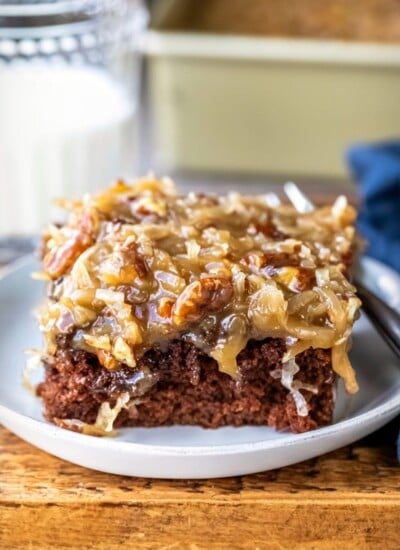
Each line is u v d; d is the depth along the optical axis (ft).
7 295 1.16
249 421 1.01
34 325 1.13
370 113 1.83
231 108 1.84
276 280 0.97
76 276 0.97
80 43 1.49
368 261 1.24
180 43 1.78
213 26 1.90
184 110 1.86
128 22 1.59
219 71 1.81
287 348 0.96
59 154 1.45
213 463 0.91
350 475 0.96
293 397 0.98
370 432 0.96
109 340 0.95
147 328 0.95
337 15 1.94
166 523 0.92
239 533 0.93
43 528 0.93
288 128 1.86
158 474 0.93
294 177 1.92
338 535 0.93
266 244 1.02
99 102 1.55
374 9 1.95
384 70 1.79
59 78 1.58
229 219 1.07
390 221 1.41
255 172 1.92
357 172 1.54
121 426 1.00
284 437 0.94
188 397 1.00
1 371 1.06
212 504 0.92
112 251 0.99
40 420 0.98
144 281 0.96
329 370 0.98
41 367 1.05
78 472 0.96
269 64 1.79
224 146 1.89
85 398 0.99
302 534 0.93
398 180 1.42
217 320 0.96
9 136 1.44
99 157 1.50
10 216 1.48
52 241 1.04
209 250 0.99
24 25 1.45
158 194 1.10
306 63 1.78
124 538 0.93
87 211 1.03
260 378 0.99
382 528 0.92
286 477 0.95
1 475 0.95
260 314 0.95
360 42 1.88
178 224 1.04
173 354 0.97
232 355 0.95
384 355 1.08
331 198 1.50
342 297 0.97
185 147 1.90
